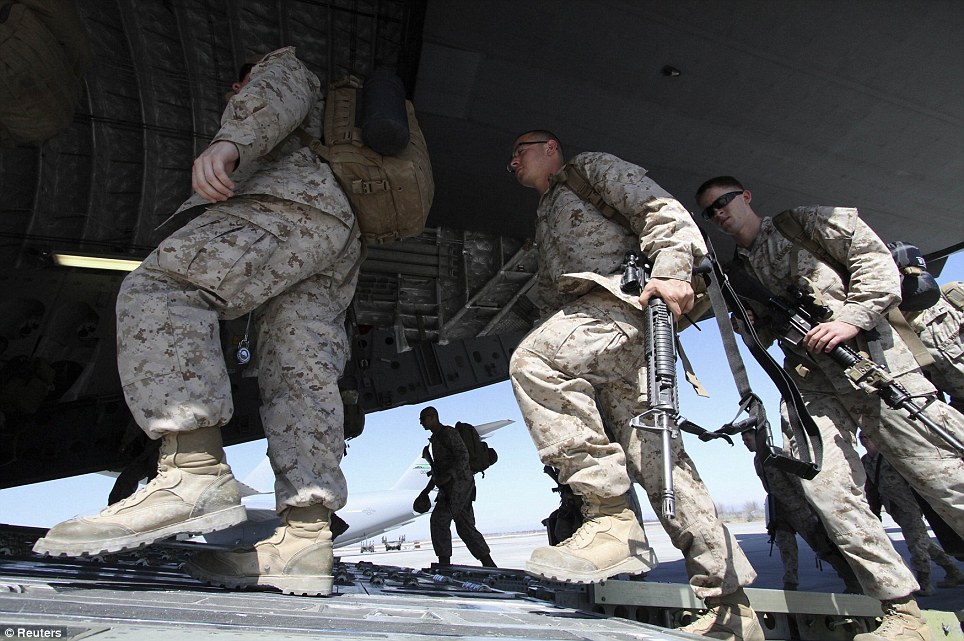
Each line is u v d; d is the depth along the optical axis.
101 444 5.93
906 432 2.47
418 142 2.06
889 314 2.63
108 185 5.84
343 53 4.95
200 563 1.60
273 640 0.74
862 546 2.35
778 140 5.10
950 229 6.57
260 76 1.78
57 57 2.56
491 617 1.27
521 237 7.09
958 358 3.79
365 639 0.81
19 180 5.48
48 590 1.15
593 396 2.00
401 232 2.08
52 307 5.61
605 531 1.82
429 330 8.07
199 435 1.58
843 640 2.51
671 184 5.78
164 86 5.37
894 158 5.32
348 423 5.62
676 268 1.86
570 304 2.08
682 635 1.20
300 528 1.67
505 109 4.84
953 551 3.26
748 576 1.97
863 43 4.13
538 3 3.88
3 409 5.32
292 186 1.80
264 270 1.74
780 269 2.73
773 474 4.05
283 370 1.82
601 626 1.31
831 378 2.56
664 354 1.71
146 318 1.60
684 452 2.05
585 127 5.02
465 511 6.73
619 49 4.22
